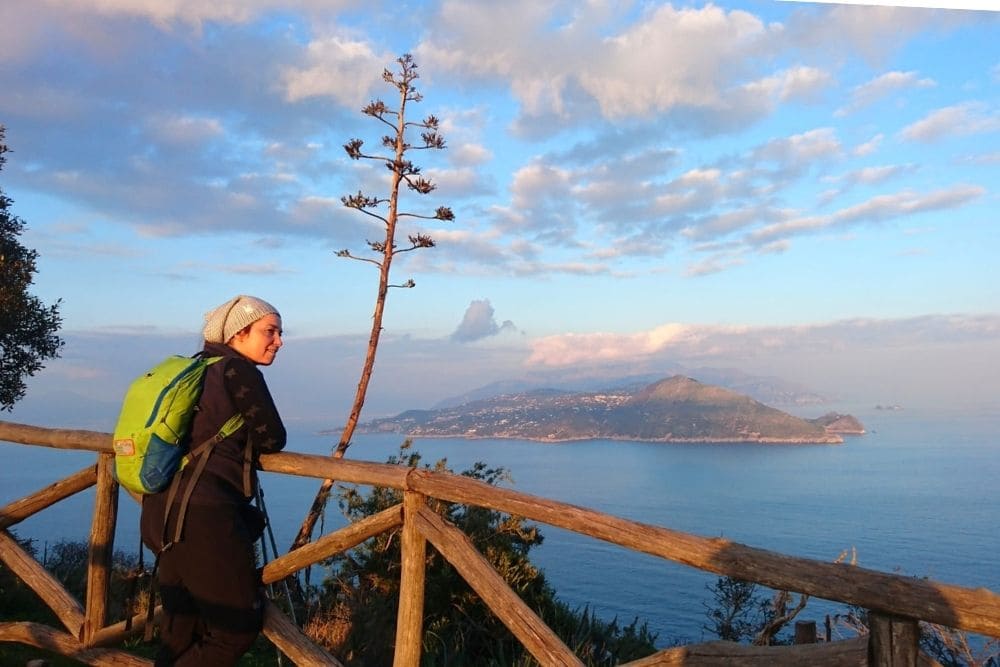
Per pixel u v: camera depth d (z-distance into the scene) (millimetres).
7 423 4664
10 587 6598
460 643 6027
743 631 6266
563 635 6496
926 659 1900
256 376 3084
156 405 2965
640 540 2357
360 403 9828
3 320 12562
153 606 3547
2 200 13289
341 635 5742
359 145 9836
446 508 6898
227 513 3004
